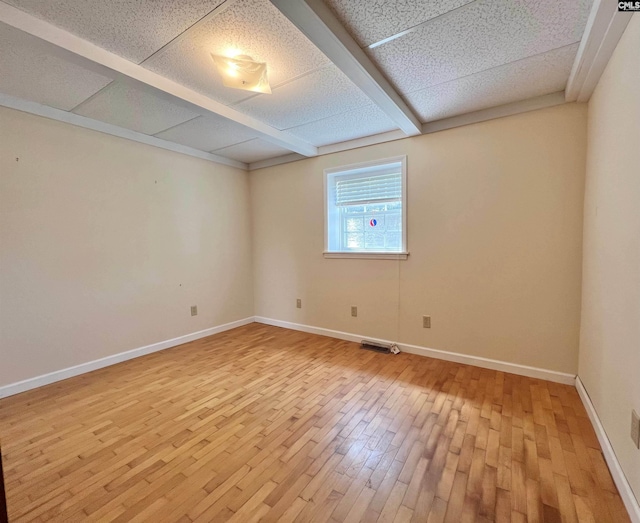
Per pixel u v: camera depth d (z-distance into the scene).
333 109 2.57
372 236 3.39
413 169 2.97
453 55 1.82
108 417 1.99
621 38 1.47
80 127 2.65
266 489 1.41
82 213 2.68
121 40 1.68
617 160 1.53
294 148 3.32
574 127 2.25
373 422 1.91
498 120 2.53
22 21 1.48
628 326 1.33
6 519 0.72
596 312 1.85
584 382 2.12
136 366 2.82
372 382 2.44
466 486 1.41
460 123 2.68
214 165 3.84
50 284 2.50
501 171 2.54
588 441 1.70
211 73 2.01
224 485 1.43
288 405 2.12
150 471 1.52
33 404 2.15
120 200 2.94
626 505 1.27
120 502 1.34
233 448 1.68
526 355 2.52
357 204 3.45
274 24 1.56
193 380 2.52
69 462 1.58
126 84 2.03
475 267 2.70
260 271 4.30
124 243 2.97
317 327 3.79
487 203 2.61
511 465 1.53
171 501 1.34
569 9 1.46
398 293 3.14
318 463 1.57
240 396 2.25
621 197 1.46
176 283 3.43
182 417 1.98
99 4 1.41
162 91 2.07
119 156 2.92
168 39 1.67
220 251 3.92
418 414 1.99
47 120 2.46
